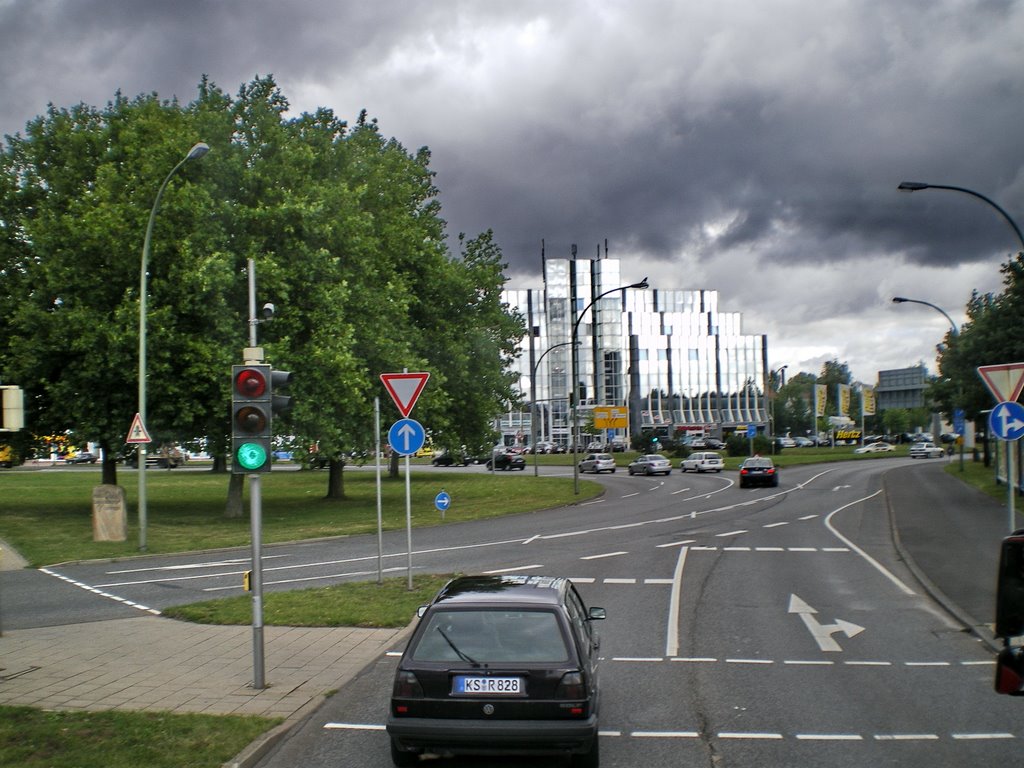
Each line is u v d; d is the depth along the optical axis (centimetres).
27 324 2975
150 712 838
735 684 982
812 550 2211
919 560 1944
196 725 794
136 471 8288
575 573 1830
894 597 1548
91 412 3050
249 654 1107
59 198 3269
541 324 11912
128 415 3077
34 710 838
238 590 1672
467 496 4328
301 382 3058
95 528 2503
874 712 870
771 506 3597
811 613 1404
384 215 3928
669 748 764
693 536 2533
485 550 2253
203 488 5253
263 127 3234
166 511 3562
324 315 3091
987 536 2358
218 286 2833
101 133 3347
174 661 1071
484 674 680
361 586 1598
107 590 1698
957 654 1125
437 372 3769
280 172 3159
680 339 12344
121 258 2916
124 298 2909
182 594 1634
